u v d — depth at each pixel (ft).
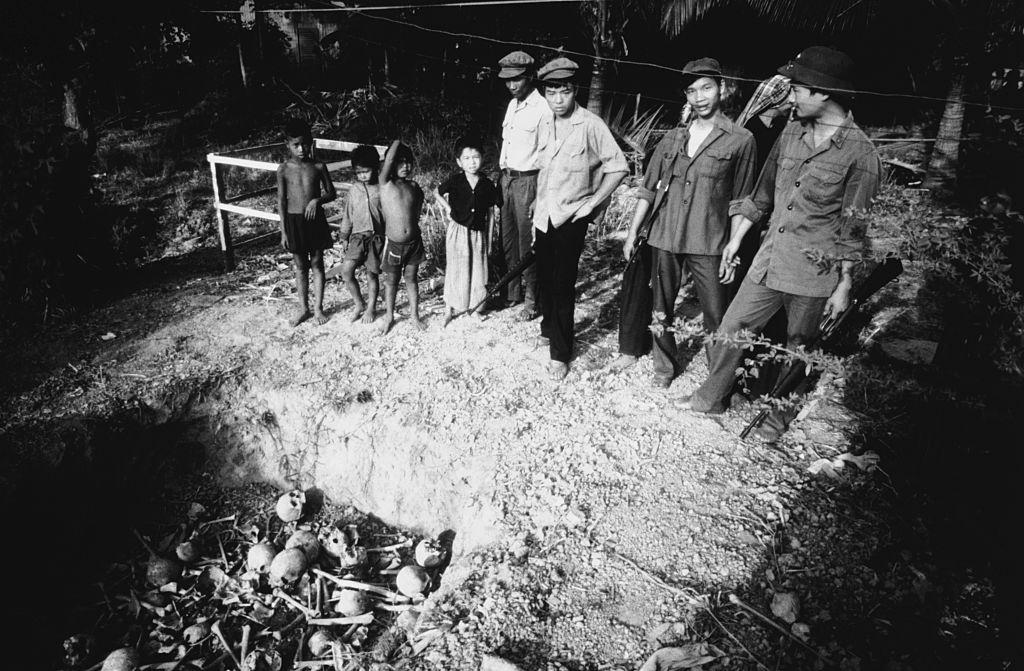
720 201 12.12
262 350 16.84
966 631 8.81
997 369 10.85
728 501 11.25
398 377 15.65
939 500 10.69
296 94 45.19
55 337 17.56
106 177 35.83
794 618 9.23
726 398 13.33
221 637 12.05
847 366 11.10
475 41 38.93
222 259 22.86
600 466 12.38
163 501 15.17
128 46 28.73
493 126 35.91
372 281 17.17
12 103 17.54
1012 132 12.50
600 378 14.88
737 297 11.81
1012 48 18.67
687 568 10.16
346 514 15.05
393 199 15.70
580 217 13.53
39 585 13.41
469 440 13.85
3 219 17.22
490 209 16.48
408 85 41.91
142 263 23.54
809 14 25.91
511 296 18.12
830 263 10.39
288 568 13.04
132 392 15.31
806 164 10.42
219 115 44.42
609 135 13.25
